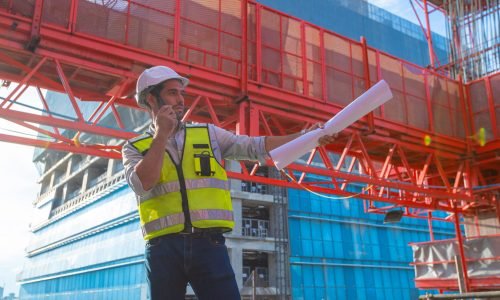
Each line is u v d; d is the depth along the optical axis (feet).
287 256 156.25
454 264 70.49
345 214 177.58
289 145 8.46
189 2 46.21
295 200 167.53
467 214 79.20
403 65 64.08
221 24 47.91
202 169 8.76
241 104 47.09
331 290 161.48
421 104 64.08
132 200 179.52
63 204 272.31
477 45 78.74
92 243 205.87
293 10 214.90
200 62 45.62
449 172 74.18
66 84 38.88
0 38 37.29
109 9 41.55
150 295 8.35
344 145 62.85
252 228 161.99
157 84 8.77
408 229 194.59
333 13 231.30
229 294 8.27
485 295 20.17
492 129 65.67
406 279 184.03
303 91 51.80
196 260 8.30
